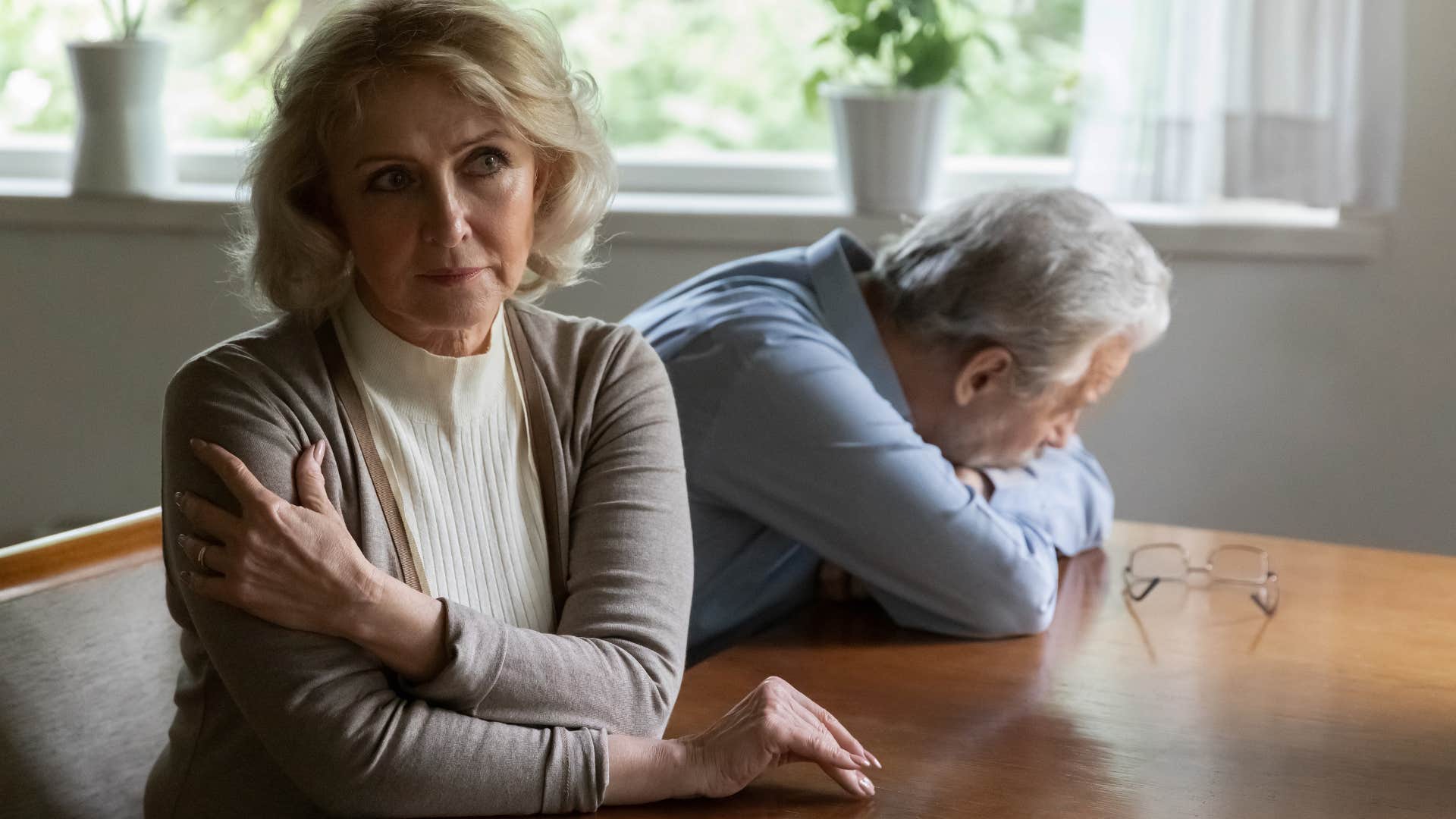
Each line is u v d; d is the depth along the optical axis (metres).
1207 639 1.62
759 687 1.25
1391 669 1.53
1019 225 1.69
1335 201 2.51
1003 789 1.23
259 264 1.23
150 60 2.79
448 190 1.15
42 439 2.93
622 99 3.13
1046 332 1.67
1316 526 2.69
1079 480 1.93
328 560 1.11
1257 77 2.48
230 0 2.95
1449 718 1.41
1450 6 2.49
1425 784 1.26
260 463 1.15
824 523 1.64
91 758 1.41
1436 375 2.60
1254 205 2.65
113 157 2.80
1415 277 2.58
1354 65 2.47
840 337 1.75
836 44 2.80
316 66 1.14
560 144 1.21
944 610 1.63
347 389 1.23
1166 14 2.48
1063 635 1.63
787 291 1.77
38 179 3.00
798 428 1.62
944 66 2.62
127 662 1.45
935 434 1.80
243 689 1.12
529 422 1.33
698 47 3.10
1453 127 2.53
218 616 1.13
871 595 1.76
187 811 1.25
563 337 1.40
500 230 1.18
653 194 2.91
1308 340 2.62
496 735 1.15
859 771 1.24
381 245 1.16
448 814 1.14
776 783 1.23
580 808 1.16
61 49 3.07
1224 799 1.21
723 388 1.65
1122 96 2.55
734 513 1.71
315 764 1.12
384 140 1.13
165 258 2.82
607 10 3.12
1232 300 2.63
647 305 1.89
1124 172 2.56
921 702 1.43
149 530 1.50
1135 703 1.43
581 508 1.34
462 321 1.19
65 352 2.88
